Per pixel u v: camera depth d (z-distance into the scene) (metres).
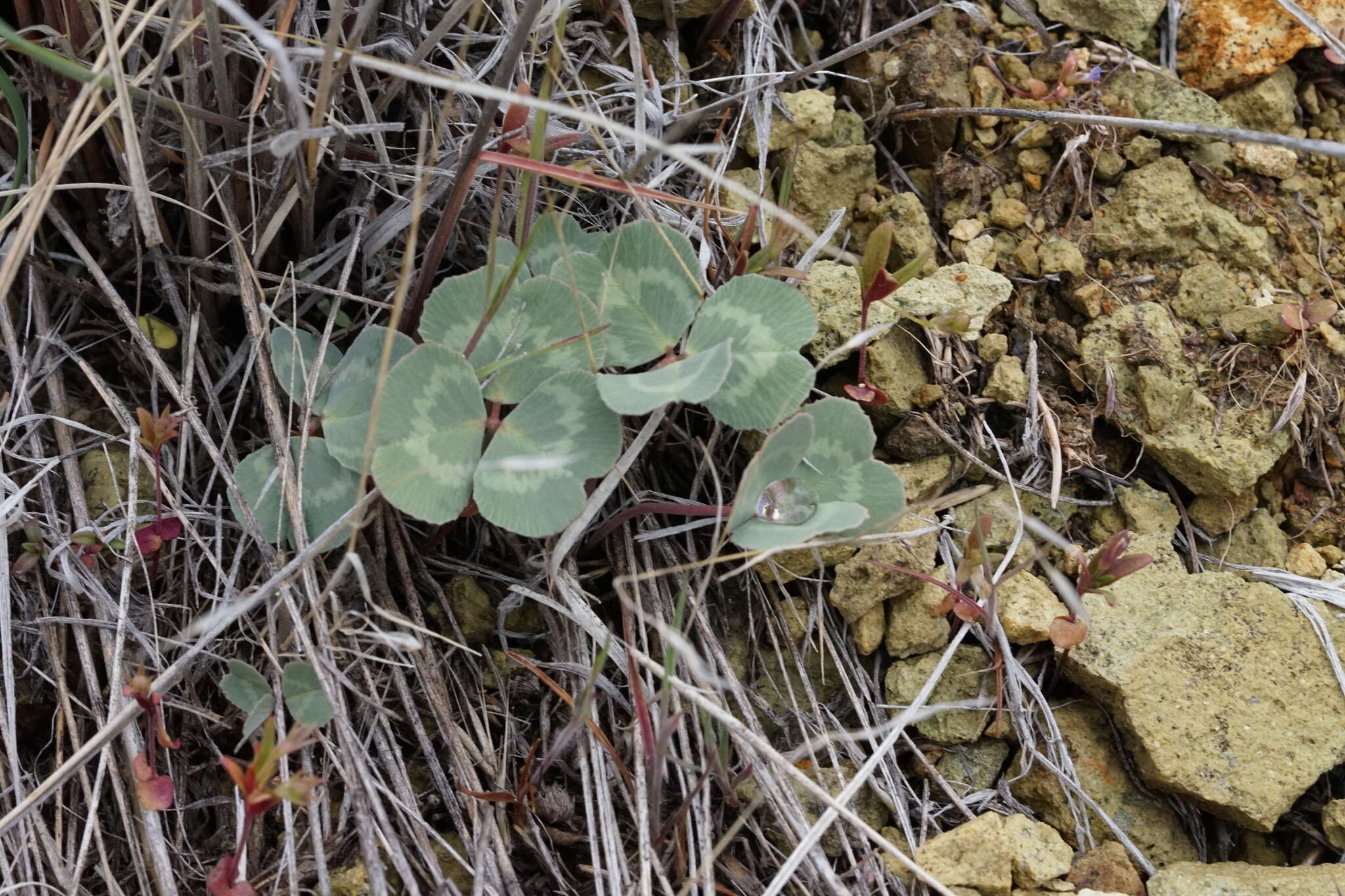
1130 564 0.41
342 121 0.43
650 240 0.41
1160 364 0.43
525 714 0.42
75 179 0.43
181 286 0.43
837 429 0.41
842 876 0.41
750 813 0.40
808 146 0.45
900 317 0.43
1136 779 0.42
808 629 0.42
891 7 0.46
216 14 0.40
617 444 0.41
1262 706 0.42
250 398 0.43
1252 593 0.42
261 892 0.40
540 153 0.40
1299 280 0.44
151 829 0.40
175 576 0.42
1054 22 0.46
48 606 0.42
